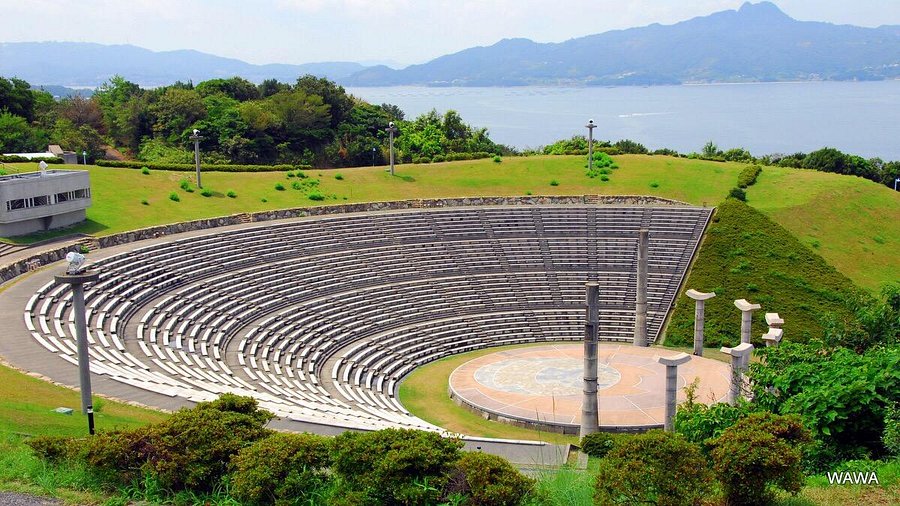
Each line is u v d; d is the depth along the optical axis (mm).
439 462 16719
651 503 15484
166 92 117312
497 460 16844
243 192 71312
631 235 66188
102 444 18219
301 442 17609
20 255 48656
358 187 77625
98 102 121562
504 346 55250
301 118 109250
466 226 67188
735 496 16500
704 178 82000
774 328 38406
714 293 52656
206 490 17891
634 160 89250
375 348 50062
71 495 17547
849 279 60500
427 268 60719
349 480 16828
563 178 82500
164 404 29078
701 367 47812
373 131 121250
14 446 20703
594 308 35031
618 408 40062
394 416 36344
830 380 21516
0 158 70938
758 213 67438
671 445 15852
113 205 62000
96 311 42406
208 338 43656
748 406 21984
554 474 20203
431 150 113438
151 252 52406
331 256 59094
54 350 35062
